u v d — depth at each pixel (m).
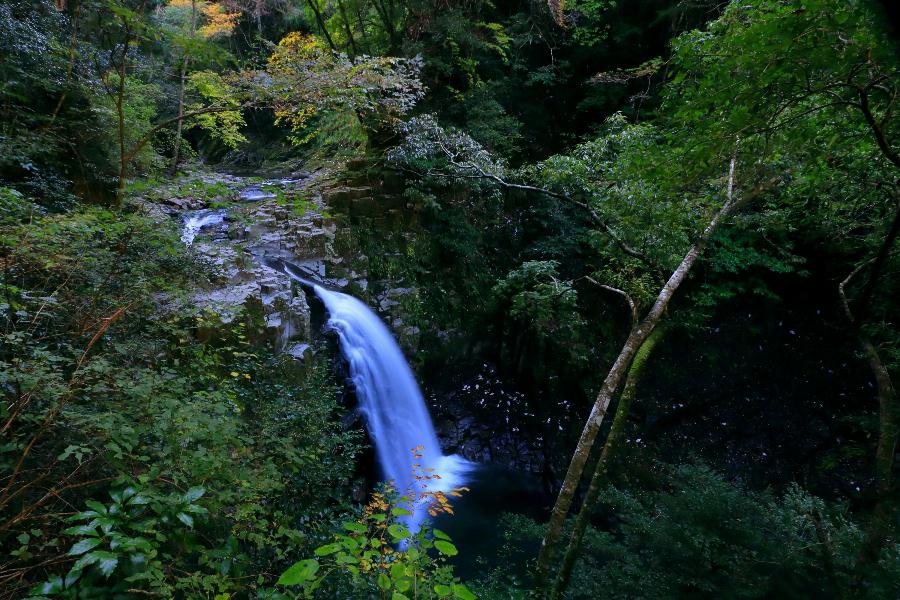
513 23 13.97
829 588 3.81
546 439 10.66
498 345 11.80
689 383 11.29
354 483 7.82
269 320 6.95
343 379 8.44
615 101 13.61
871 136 3.52
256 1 17.56
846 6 2.20
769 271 12.12
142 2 5.42
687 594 3.92
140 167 10.64
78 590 1.83
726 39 2.93
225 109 6.07
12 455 2.59
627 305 12.08
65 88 6.81
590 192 7.14
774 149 4.05
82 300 3.73
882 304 6.92
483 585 5.60
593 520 8.96
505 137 12.17
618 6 13.78
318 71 5.83
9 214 3.73
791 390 11.18
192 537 2.28
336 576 3.92
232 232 9.41
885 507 3.96
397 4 12.73
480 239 12.09
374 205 10.84
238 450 3.51
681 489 4.86
